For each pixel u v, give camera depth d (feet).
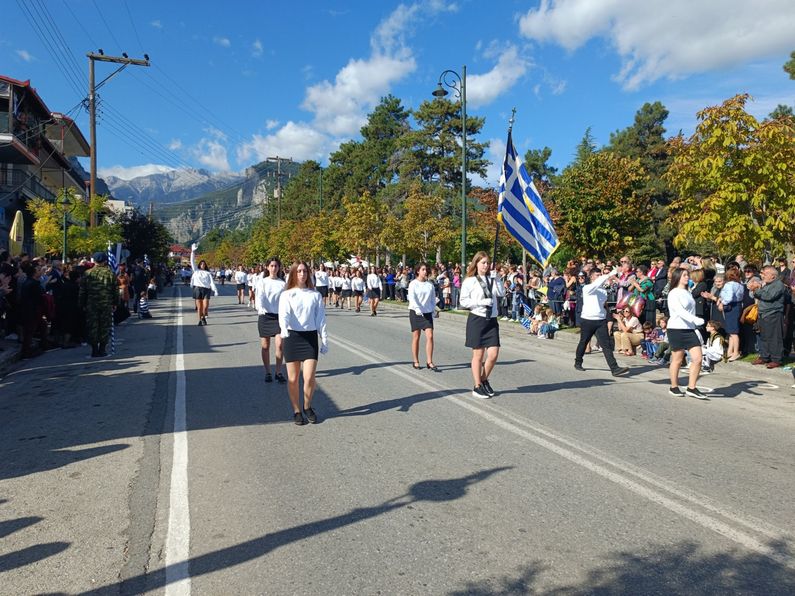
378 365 33.14
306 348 20.40
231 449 17.83
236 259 392.27
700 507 13.64
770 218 36.76
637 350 40.04
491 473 15.76
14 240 78.69
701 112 38.34
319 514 13.23
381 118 209.87
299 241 180.24
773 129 36.09
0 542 12.03
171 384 27.73
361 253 122.83
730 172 38.50
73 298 41.29
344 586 10.32
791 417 22.20
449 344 42.86
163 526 12.66
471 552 11.52
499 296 24.97
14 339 42.09
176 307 84.12
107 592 10.21
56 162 119.14
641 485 14.94
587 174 66.28
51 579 10.63
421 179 162.30
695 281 35.83
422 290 31.76
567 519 12.96
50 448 18.17
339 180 221.87
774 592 10.14
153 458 17.04
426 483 15.05
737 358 34.24
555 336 47.91
